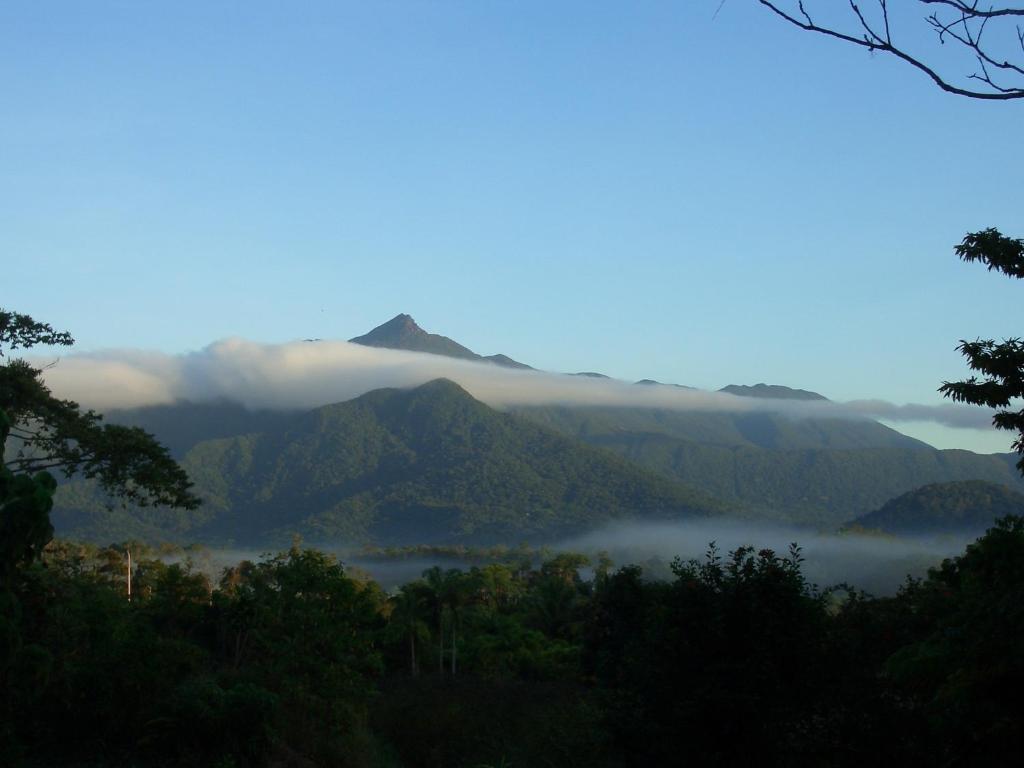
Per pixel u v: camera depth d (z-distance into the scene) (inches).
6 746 563.5
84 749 669.3
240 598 967.0
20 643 468.4
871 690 523.2
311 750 771.4
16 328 979.3
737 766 513.7
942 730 439.8
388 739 1034.1
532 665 2268.7
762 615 524.7
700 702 511.5
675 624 543.5
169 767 658.2
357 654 874.8
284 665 816.3
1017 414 451.5
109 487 991.6
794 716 518.0
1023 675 381.4
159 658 724.7
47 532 487.2
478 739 979.3
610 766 769.6
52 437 968.9
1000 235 441.4
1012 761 399.2
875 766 510.3
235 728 690.8
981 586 419.2
